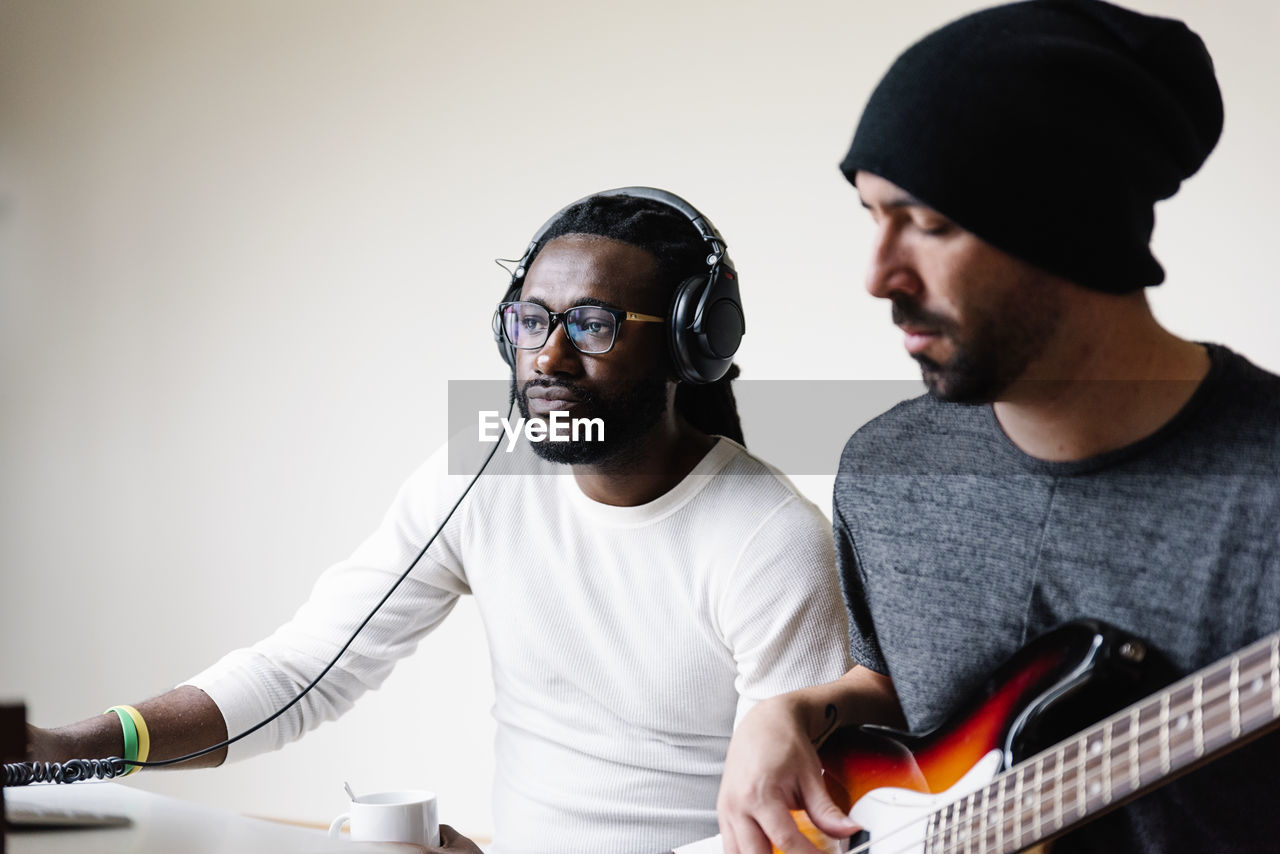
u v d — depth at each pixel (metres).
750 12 2.24
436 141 2.62
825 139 2.17
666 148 2.33
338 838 1.06
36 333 3.18
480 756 2.56
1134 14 0.82
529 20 2.49
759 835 0.96
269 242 2.84
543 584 1.42
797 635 1.31
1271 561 0.83
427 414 2.64
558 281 1.33
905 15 2.09
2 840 0.93
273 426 2.83
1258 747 0.83
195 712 1.37
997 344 0.85
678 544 1.36
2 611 3.20
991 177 0.79
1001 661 0.98
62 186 3.15
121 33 3.06
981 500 0.99
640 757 1.37
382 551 1.52
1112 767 0.79
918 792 0.94
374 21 2.69
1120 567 0.90
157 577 2.99
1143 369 0.87
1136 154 0.80
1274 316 1.75
